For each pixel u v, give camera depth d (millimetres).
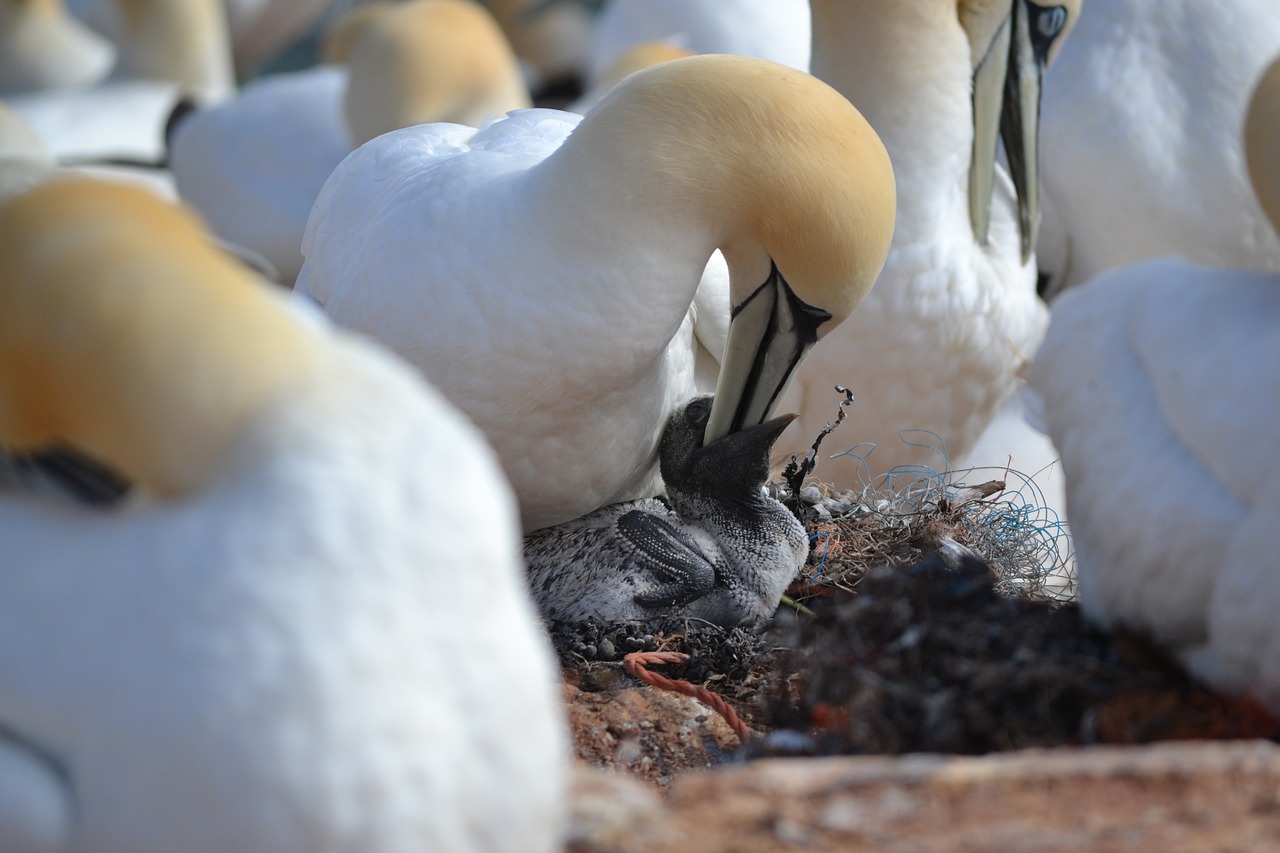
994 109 8352
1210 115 9305
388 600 3340
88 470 3590
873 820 3996
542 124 6527
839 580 6559
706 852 3904
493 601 3492
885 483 8430
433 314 5730
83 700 3324
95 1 20359
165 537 3371
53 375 3457
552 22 23188
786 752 4832
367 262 5918
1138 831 3922
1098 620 5125
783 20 13250
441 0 12781
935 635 4930
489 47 12578
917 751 4727
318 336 3578
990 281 8320
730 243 5988
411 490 3395
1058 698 4805
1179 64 9352
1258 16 9289
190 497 3463
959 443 8664
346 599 3314
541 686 3598
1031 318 8609
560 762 3676
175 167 13672
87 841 3361
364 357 3576
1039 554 7297
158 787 3289
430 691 3383
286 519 3324
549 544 6391
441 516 3406
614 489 6426
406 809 3354
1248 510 4621
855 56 7984
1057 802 4039
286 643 3281
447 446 3471
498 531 3512
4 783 3352
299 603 3297
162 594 3324
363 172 6410
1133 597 4918
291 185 12945
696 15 13289
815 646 5098
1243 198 9352
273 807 3273
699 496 6434
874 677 4824
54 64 18594
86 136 16234
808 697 5020
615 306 5664
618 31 13930
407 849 3369
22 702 3377
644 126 5602
